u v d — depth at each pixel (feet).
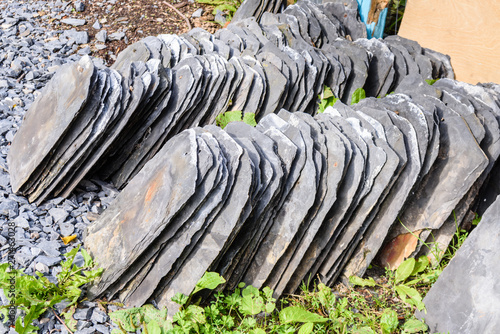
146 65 9.73
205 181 7.36
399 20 17.76
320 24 13.79
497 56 12.42
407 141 8.77
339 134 8.50
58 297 7.20
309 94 11.51
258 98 10.66
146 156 10.02
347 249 8.75
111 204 8.18
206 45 11.81
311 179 8.00
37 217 8.91
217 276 7.36
